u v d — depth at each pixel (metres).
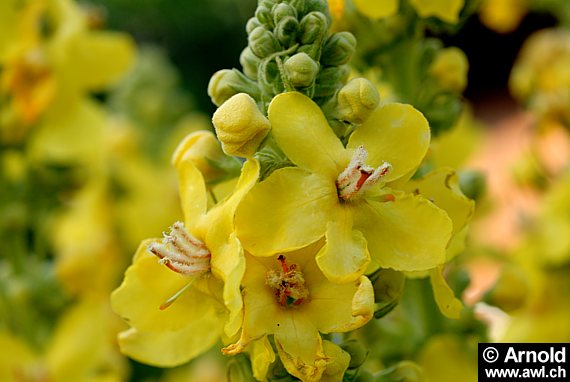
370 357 0.36
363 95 0.29
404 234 0.29
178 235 0.29
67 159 0.44
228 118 0.29
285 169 0.29
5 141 0.43
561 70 0.47
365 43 0.36
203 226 0.29
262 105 0.30
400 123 0.29
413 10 0.35
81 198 0.50
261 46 0.30
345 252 0.28
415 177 0.33
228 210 0.29
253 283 0.29
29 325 0.43
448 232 0.29
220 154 0.31
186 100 0.66
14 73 0.42
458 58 0.36
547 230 0.44
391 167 0.29
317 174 0.29
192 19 0.93
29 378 0.41
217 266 0.29
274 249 0.28
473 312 0.36
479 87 1.02
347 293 0.29
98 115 0.45
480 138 0.48
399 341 0.36
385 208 0.29
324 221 0.29
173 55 0.94
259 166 0.28
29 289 0.43
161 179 0.58
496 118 1.01
